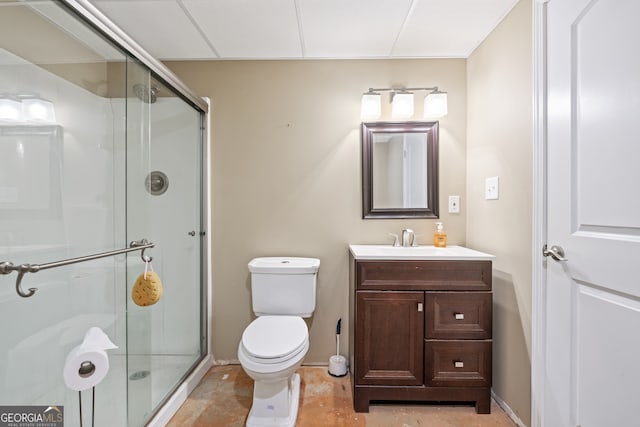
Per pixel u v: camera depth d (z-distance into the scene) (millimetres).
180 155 1847
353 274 1823
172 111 1764
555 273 1269
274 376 1353
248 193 2080
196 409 1640
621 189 988
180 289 1850
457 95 2053
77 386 959
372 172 2053
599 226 1074
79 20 1136
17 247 1042
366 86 2066
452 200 2053
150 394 1546
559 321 1249
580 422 1152
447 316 1573
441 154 2057
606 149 1038
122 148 1405
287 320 1680
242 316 2092
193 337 1985
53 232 1157
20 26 1033
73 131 1217
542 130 1327
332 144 2072
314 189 2072
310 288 1836
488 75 1782
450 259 1568
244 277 2090
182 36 1797
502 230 1640
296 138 2074
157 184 1646
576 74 1158
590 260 1102
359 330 1599
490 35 1761
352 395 1749
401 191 2053
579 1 1134
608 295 1049
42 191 1113
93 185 1292
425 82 2061
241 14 1598
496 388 1687
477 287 1562
